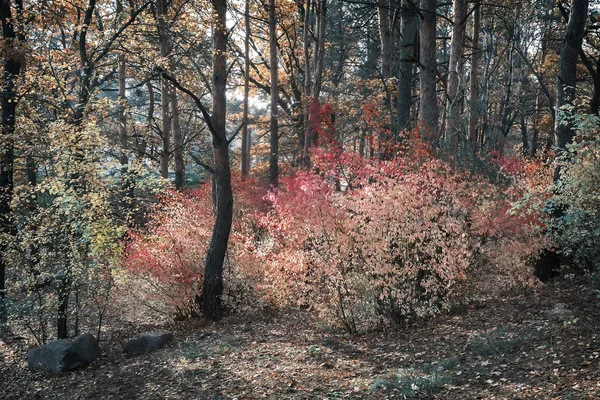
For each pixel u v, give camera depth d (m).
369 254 8.89
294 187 10.64
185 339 10.16
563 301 8.26
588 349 5.95
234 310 11.82
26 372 9.09
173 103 19.95
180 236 11.73
